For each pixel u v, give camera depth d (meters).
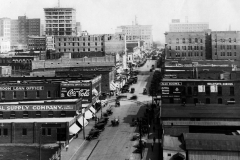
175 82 94.75
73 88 110.19
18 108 90.88
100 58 184.50
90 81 111.00
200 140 62.78
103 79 147.62
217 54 176.50
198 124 76.50
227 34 175.12
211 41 178.25
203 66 136.62
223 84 93.56
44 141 81.75
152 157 71.50
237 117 77.94
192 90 94.50
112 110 120.12
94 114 108.25
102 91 147.75
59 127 81.44
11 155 73.81
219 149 60.34
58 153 73.31
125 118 107.69
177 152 62.25
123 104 130.62
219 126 76.12
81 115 96.44
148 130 88.06
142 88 169.12
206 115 79.69
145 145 79.12
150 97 144.12
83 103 110.06
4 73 162.25
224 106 88.44
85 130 94.38
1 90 108.94
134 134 89.31
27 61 189.88
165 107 88.00
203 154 61.19
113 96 149.38
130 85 179.12
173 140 66.69
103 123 97.75
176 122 77.88
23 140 81.94
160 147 76.50
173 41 181.62
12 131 81.81
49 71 164.75
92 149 78.50
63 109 90.44
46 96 109.31
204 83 94.12
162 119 80.12
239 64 155.00
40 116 90.81
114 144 81.69
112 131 93.25
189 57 181.25
